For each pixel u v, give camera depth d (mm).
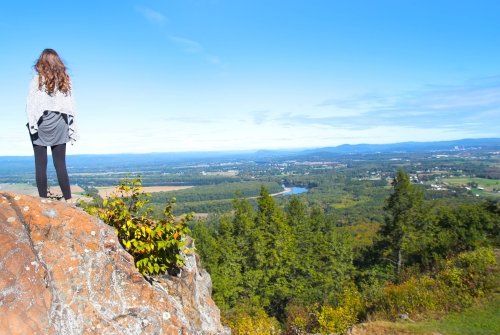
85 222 4543
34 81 5066
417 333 10953
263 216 41375
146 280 5094
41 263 3934
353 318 14758
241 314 27062
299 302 35562
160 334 4453
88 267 4262
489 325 11133
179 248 6121
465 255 16719
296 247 43344
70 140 5492
